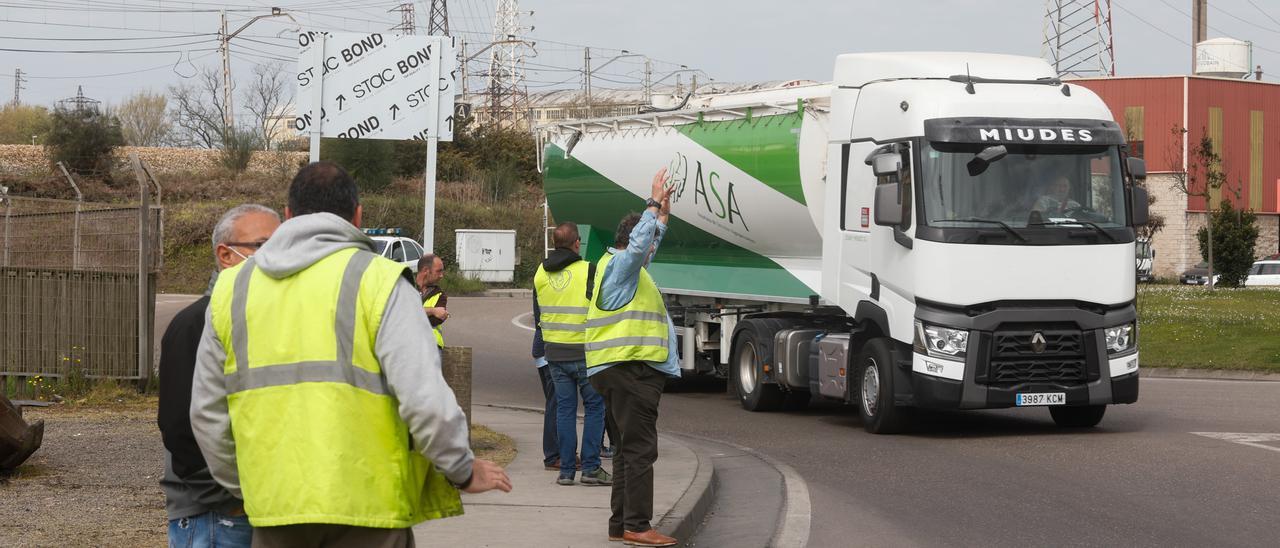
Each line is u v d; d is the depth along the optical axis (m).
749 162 15.88
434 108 11.14
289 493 3.75
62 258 15.68
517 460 11.16
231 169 59.06
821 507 9.37
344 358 3.79
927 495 9.73
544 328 9.78
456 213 53.34
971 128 12.60
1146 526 8.38
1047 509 9.05
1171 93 62.12
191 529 4.39
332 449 3.75
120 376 15.60
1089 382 12.75
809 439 13.24
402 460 3.85
